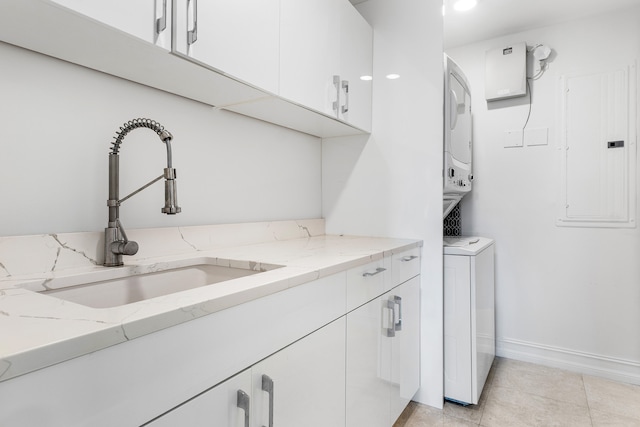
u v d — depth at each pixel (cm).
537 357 262
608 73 239
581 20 247
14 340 50
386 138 213
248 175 180
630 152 233
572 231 252
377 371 151
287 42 144
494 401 207
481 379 210
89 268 109
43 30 90
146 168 134
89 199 117
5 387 45
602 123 241
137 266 115
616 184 238
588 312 247
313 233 222
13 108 100
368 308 143
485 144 280
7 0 76
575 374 244
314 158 229
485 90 274
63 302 71
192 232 147
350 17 190
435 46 199
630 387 226
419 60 204
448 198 228
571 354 252
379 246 170
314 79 161
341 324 124
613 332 240
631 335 235
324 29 167
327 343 115
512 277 271
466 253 195
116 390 57
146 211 135
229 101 151
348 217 226
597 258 244
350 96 192
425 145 203
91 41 96
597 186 243
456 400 198
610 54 238
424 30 202
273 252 148
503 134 273
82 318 60
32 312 64
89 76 117
